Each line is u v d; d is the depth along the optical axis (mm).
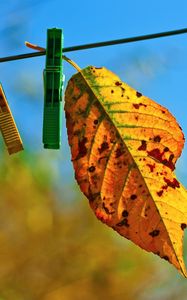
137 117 520
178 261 492
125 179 511
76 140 521
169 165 511
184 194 505
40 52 584
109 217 507
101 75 528
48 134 572
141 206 505
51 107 576
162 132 516
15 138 554
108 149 515
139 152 516
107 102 523
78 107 526
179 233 498
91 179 514
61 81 579
